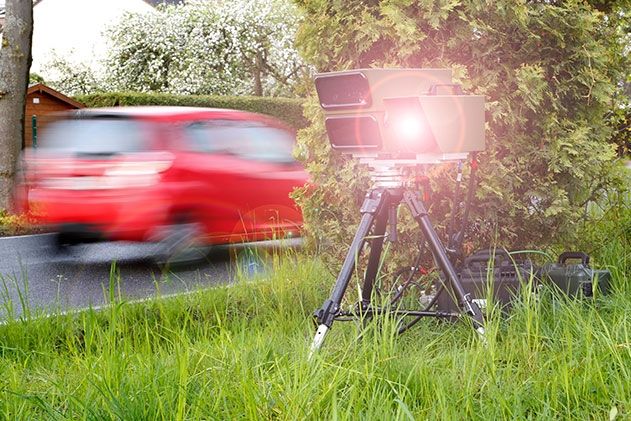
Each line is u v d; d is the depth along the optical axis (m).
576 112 5.78
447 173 5.52
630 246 6.25
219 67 35.69
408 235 5.67
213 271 8.59
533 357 4.00
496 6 5.46
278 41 34.72
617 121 6.39
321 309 4.23
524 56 5.60
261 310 5.74
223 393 3.59
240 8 35.38
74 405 3.54
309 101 6.01
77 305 7.38
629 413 3.37
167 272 8.34
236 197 8.96
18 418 3.51
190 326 5.38
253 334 4.80
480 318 4.31
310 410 3.34
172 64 36.06
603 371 3.80
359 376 3.69
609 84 5.63
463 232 4.75
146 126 8.56
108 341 4.26
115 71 36.69
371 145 4.34
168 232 8.54
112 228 8.41
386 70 4.34
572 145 5.54
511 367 3.97
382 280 5.62
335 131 4.48
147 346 4.59
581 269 4.95
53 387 4.04
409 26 5.41
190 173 8.62
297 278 6.23
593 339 4.21
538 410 3.55
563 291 4.91
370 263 4.63
